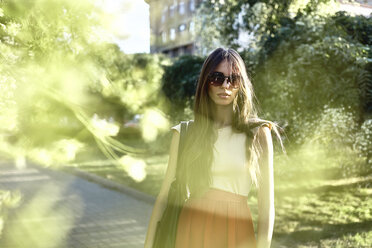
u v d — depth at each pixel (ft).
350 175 21.36
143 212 18.22
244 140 4.81
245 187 4.81
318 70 18.90
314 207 16.93
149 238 5.06
